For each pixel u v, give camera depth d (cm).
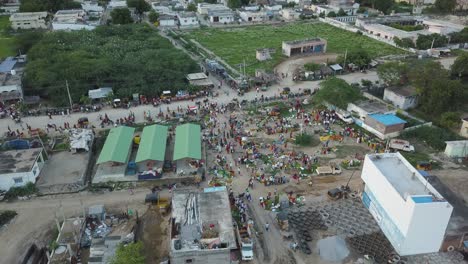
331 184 6053
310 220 5253
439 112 8369
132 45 12206
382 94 9519
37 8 16688
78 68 9294
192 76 9988
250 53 12838
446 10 19200
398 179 4966
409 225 4428
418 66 9431
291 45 12669
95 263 4444
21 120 8106
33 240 4941
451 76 10575
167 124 7950
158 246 4844
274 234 5025
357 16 17600
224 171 6341
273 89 9881
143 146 6656
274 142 7256
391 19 16400
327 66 11062
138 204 5616
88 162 6638
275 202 5600
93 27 14700
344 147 7131
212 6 19212
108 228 5075
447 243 4662
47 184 6012
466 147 6881
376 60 12019
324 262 4606
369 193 5350
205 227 4653
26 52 12012
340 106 8256
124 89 9119
